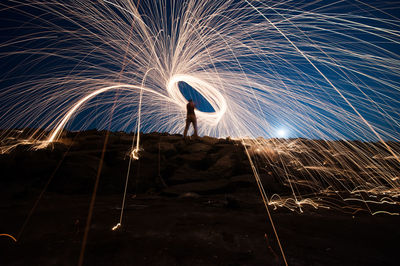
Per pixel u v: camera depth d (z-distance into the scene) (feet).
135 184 18.24
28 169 17.84
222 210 11.48
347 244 6.99
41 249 6.47
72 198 14.97
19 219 9.65
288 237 7.55
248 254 6.18
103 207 12.07
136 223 9.01
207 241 7.11
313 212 11.42
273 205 12.95
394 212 11.51
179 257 5.95
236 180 17.76
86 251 6.32
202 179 18.28
